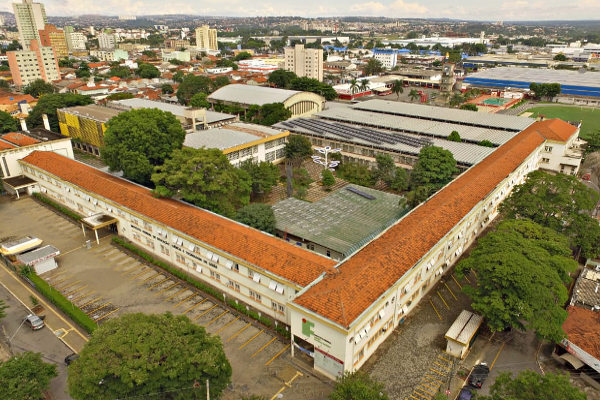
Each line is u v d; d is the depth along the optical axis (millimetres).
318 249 72562
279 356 51625
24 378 40781
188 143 104312
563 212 70250
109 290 64500
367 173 104188
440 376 48344
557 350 51094
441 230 63812
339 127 133500
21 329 56688
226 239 62062
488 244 57406
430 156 94500
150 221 71312
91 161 126688
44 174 97812
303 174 103812
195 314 59094
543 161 114875
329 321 44625
